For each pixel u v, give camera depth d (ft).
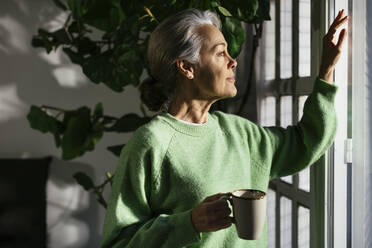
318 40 3.93
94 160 7.79
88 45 6.32
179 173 3.32
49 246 7.60
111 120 6.64
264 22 5.36
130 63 5.27
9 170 7.11
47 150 7.68
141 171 3.28
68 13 7.54
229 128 3.67
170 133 3.39
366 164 3.58
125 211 3.31
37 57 7.54
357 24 3.66
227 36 4.26
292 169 3.84
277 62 5.17
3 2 7.36
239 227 2.73
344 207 3.85
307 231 4.59
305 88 4.27
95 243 7.89
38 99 7.59
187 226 2.89
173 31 3.31
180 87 3.49
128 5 5.07
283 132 3.85
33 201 7.09
